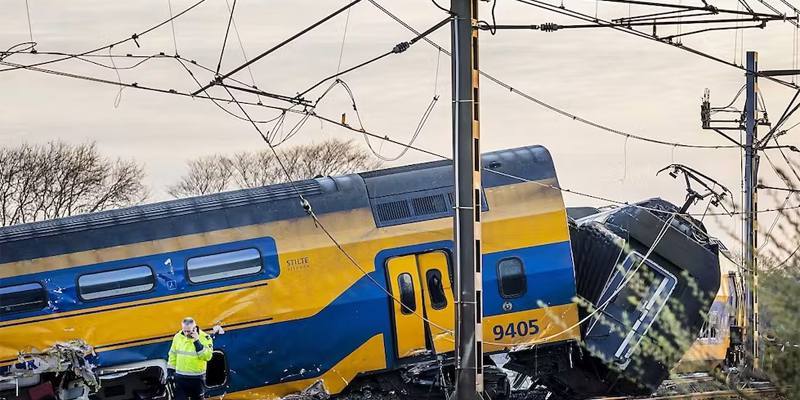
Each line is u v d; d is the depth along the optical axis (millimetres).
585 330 97062
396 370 93000
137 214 91250
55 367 86562
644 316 97625
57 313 87125
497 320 93438
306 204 91938
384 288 91938
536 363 96562
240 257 90562
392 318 92188
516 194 95438
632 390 98688
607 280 97938
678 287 98688
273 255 90938
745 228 135500
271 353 90500
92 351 87250
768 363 44688
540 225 95125
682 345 47938
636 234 98938
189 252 90000
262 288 90375
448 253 93938
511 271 93812
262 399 90938
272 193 93625
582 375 98625
